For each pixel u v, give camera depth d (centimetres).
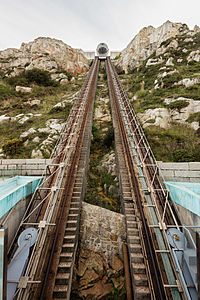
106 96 2581
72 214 700
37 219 718
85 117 1648
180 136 1291
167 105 1675
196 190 844
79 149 1172
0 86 2903
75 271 596
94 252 659
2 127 1667
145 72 3259
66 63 4425
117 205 955
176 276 468
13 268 485
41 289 455
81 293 550
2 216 566
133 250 591
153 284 482
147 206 741
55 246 571
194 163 1003
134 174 943
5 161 1123
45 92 2795
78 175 931
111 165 1256
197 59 2852
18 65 4281
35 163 1104
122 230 716
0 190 762
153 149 1212
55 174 962
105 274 602
